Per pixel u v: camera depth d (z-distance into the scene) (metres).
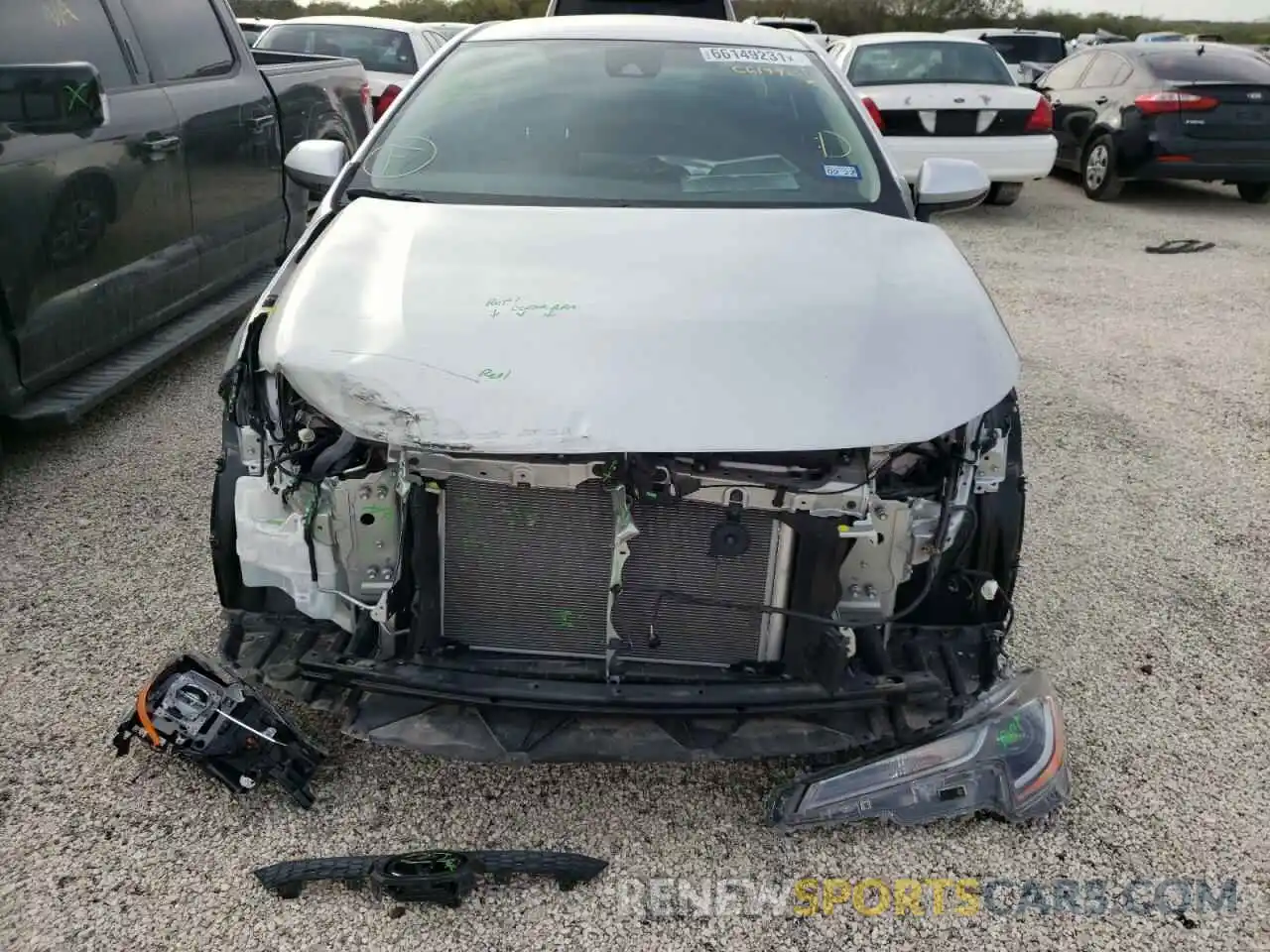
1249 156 10.15
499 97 3.30
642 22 3.82
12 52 3.61
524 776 2.50
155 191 4.32
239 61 5.33
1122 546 3.74
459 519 2.20
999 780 2.30
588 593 2.23
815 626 2.21
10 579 3.20
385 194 2.97
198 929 2.06
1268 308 6.83
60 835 2.26
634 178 3.02
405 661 2.23
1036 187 11.84
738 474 2.04
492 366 2.10
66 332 3.78
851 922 2.14
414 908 2.12
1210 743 2.71
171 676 2.40
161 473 3.94
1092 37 23.48
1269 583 3.52
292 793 2.36
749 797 2.46
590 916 2.13
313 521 2.18
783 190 3.03
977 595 2.52
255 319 2.40
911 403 2.11
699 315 2.25
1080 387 5.34
